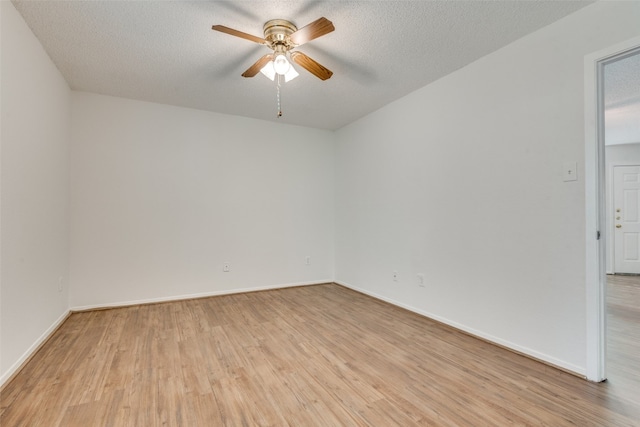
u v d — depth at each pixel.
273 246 4.35
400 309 3.41
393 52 2.54
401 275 3.47
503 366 2.12
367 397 1.75
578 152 2.01
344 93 3.36
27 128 2.19
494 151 2.51
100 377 1.96
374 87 3.21
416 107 3.28
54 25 2.17
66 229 3.12
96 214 3.37
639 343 2.48
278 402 1.71
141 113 3.58
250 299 3.81
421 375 2.00
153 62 2.70
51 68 2.65
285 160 4.45
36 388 1.83
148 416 1.58
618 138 5.11
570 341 2.04
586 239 1.96
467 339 2.58
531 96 2.26
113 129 3.45
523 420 1.56
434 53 2.55
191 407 1.66
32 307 2.28
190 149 3.83
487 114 2.57
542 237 2.19
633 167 5.43
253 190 4.22
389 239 3.66
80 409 1.63
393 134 3.60
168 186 3.71
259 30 2.25
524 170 2.30
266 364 2.14
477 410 1.64
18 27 2.04
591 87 1.94
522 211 2.31
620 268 5.45
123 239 3.49
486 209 2.57
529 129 2.27
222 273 4.01
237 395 1.77
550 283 2.14
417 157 3.26
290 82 3.10
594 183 1.93
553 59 2.14
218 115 3.99
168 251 3.71
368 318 3.11
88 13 2.04
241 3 1.96
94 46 2.44
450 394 1.78
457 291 2.81
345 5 1.97
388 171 3.68
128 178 3.52
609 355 2.27
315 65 2.30
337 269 4.71
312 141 4.66
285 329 2.80
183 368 2.08
